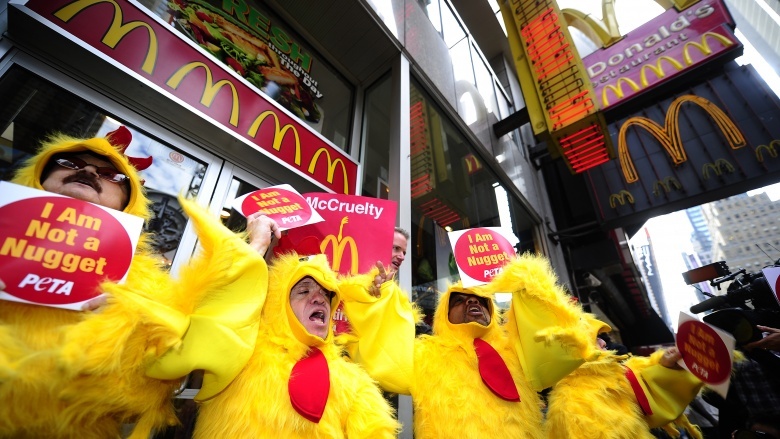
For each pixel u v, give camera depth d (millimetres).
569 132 5148
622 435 1299
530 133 8945
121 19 1829
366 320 1418
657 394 1529
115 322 726
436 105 4516
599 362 1556
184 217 1997
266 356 983
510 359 1529
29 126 1553
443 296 1695
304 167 2635
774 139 5086
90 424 755
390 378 1316
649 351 9188
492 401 1317
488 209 5227
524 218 6734
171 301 867
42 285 756
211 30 2547
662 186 5852
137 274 1034
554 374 1378
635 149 6312
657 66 6137
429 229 3725
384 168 3502
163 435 1521
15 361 625
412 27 4266
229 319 902
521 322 1502
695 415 3936
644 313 10008
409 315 1493
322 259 1265
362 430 1007
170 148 2066
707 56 5648
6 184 788
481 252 1680
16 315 756
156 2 2219
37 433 672
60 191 941
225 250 946
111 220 904
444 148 4617
